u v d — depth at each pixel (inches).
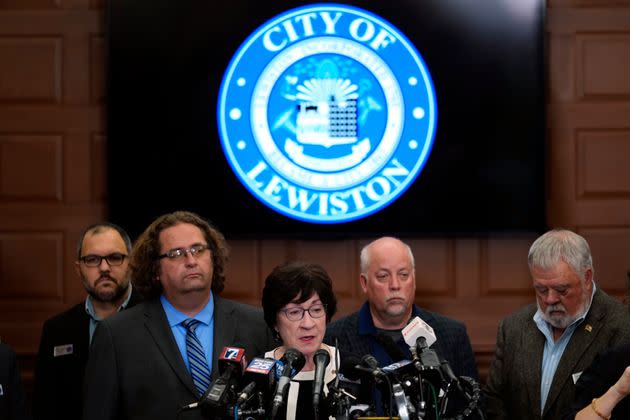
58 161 354.6
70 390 255.9
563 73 350.6
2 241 354.0
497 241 352.2
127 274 261.9
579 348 217.5
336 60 344.2
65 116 354.6
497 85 343.6
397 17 343.3
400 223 345.1
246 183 345.7
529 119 343.3
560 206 351.6
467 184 344.8
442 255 352.2
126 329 203.6
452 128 343.9
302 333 183.5
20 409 233.3
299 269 185.6
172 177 346.0
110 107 345.1
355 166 344.5
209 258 206.7
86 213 354.6
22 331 352.5
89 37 354.0
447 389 163.5
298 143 344.8
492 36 342.6
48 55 354.3
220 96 345.1
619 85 350.0
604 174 350.6
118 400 199.3
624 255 349.4
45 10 354.3
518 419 227.0
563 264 213.3
